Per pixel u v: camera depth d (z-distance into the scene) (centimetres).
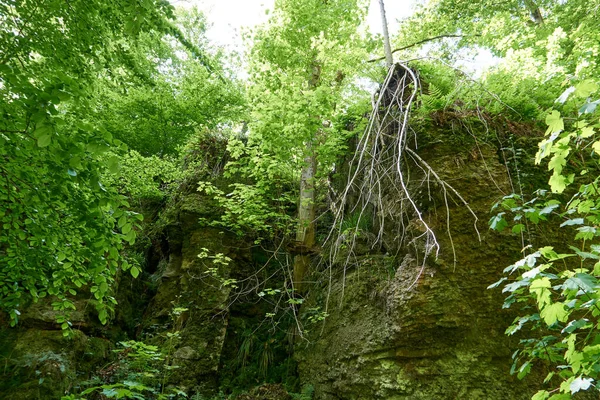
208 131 978
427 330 446
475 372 421
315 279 705
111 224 340
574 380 172
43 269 409
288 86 702
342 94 848
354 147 720
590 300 181
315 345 596
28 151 288
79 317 610
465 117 542
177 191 909
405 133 493
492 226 256
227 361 675
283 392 591
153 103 988
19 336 552
